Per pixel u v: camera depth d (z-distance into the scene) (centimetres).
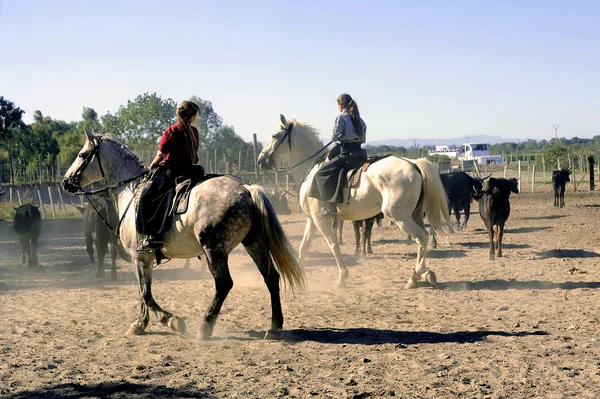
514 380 557
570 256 1395
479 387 539
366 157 1070
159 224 715
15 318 856
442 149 9781
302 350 671
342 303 932
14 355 658
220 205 682
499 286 1055
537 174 5816
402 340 708
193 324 806
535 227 2066
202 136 7306
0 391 539
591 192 3772
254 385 552
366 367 600
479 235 1903
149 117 5406
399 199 1005
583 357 624
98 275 1293
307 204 1089
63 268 1459
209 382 561
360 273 1237
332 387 544
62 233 2488
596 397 512
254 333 753
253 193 699
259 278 1208
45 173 5712
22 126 5300
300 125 1157
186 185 712
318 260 1455
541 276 1141
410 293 1007
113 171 805
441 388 539
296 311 878
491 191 1367
